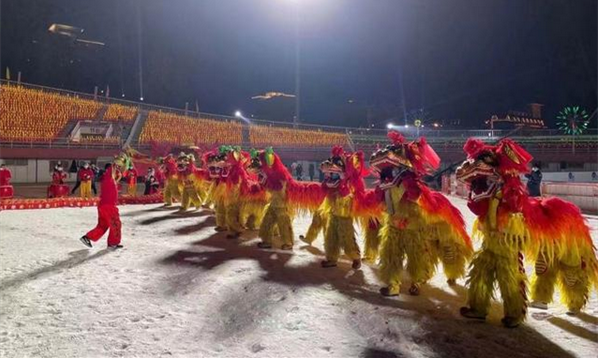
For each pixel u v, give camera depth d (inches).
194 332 195.2
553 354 175.2
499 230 206.5
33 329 199.0
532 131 2169.0
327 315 215.2
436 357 171.2
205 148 1654.8
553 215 211.8
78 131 1596.9
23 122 1540.4
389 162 247.0
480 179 214.4
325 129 2277.3
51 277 283.7
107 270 301.9
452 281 269.7
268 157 370.6
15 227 498.6
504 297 203.9
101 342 184.9
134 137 1692.9
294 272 296.5
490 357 171.6
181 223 521.7
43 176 1435.8
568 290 221.5
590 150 1891.0
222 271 297.7
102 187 379.6
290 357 170.7
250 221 457.7
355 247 306.0
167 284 267.3
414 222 247.1
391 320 209.0
